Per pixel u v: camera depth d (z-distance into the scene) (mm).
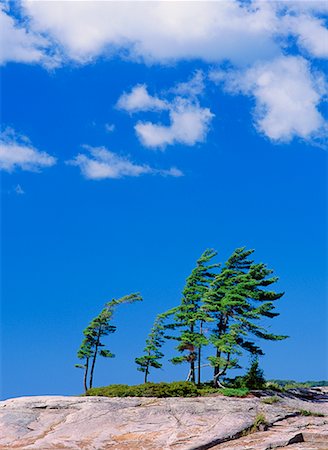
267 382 40562
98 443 24875
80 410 29734
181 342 41656
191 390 36125
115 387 38219
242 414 28141
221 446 24406
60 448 24375
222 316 42250
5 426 27562
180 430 25938
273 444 24094
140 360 48062
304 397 38094
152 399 31953
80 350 47812
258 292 40062
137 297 47406
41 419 28703
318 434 25609
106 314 47438
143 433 25844
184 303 44125
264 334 39406
